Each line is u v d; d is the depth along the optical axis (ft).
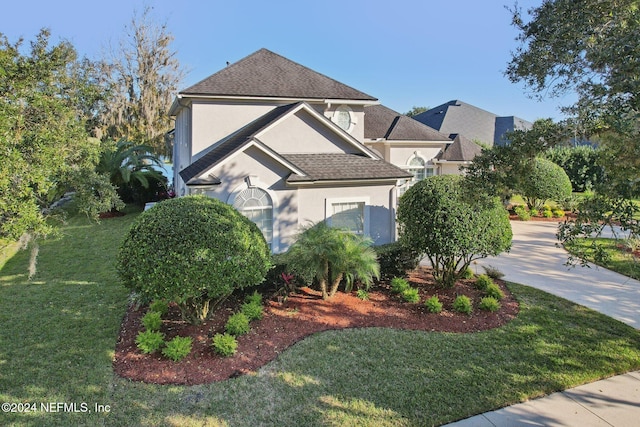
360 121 66.23
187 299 28.60
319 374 23.94
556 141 22.54
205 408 20.75
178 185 79.77
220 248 26.16
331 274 36.17
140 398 21.53
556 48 20.62
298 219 45.98
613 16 18.75
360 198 48.65
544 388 22.77
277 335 28.71
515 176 24.09
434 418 20.10
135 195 86.74
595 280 42.70
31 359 25.20
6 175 22.07
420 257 44.37
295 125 52.03
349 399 21.54
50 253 50.14
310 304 34.53
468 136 115.65
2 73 27.86
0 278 40.75
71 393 21.88
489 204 26.58
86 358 25.41
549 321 31.81
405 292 35.63
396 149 84.74
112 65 138.72
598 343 28.14
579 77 20.26
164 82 147.33
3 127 23.04
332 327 30.30
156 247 25.44
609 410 20.93
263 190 44.19
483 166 25.12
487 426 19.62
